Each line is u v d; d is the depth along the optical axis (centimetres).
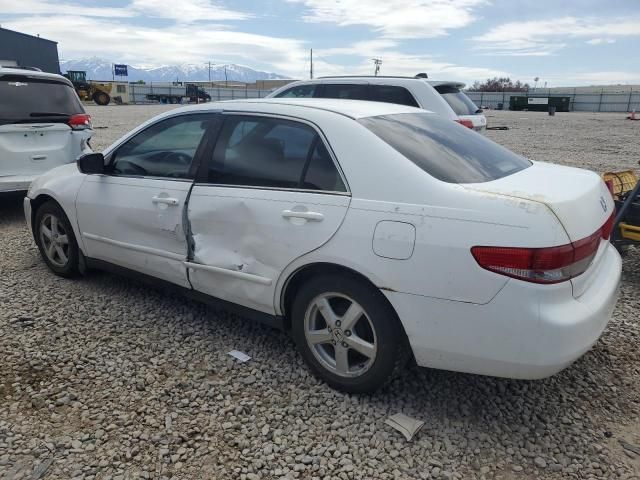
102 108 3969
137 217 386
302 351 322
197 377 327
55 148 696
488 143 360
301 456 261
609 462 260
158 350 359
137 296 446
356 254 279
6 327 388
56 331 383
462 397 309
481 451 267
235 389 315
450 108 764
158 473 250
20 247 580
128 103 5644
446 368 275
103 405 299
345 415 291
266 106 343
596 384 325
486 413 296
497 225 250
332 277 295
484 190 267
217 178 347
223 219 335
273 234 310
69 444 267
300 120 321
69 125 709
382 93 793
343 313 302
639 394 316
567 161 1266
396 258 268
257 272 323
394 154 288
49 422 284
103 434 275
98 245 429
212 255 343
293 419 289
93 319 403
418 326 269
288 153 320
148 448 266
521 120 3366
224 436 275
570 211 258
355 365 306
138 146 404
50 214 471
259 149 333
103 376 328
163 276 386
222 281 344
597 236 272
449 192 267
